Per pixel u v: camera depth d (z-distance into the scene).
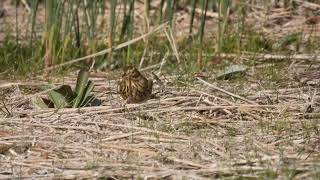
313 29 17.20
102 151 10.55
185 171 9.80
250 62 15.26
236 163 9.97
